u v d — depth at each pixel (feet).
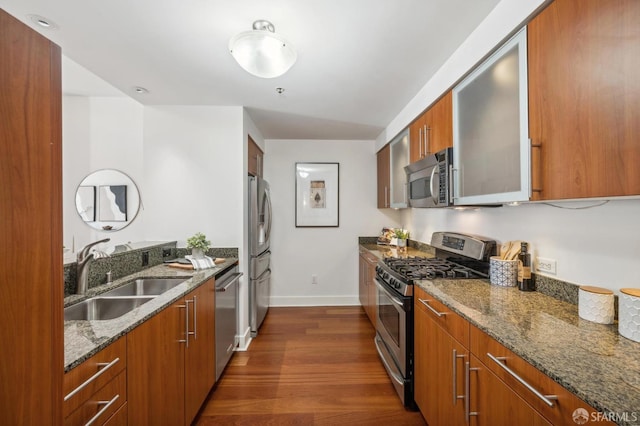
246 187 8.99
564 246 4.39
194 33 4.94
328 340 9.30
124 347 3.47
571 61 3.03
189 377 5.27
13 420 1.95
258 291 9.86
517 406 2.90
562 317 3.68
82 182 9.03
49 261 2.20
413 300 5.85
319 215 12.87
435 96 6.42
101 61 5.95
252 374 7.35
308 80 6.82
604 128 2.67
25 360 2.02
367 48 5.39
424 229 10.28
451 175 5.69
